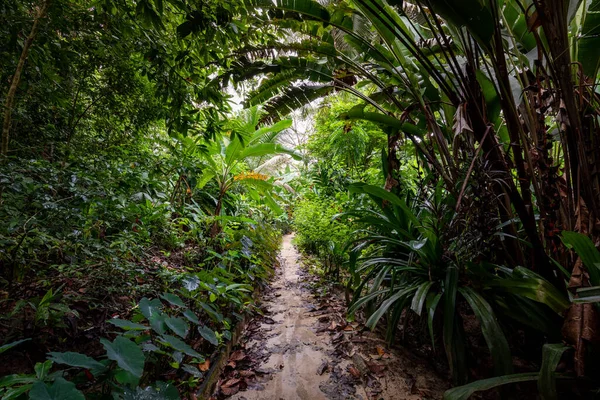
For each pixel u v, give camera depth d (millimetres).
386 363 1566
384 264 1847
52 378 666
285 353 1726
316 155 5965
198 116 2215
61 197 1507
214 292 1570
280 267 4070
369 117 2229
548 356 1000
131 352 766
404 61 2008
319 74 2393
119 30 1739
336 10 2092
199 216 2773
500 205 1614
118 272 1443
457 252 1362
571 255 1390
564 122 1220
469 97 1571
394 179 2215
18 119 1905
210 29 1703
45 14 1601
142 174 2328
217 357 1531
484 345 1682
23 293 1317
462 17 1304
